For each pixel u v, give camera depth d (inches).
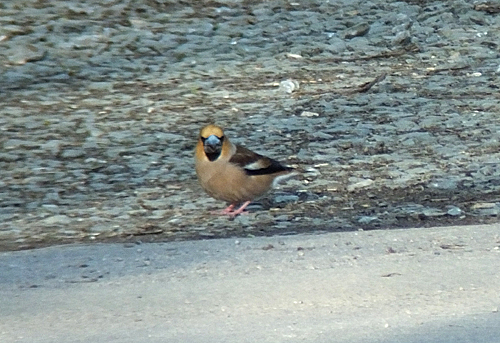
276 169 488.4
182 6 944.3
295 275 372.2
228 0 965.2
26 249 439.5
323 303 339.9
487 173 548.4
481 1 936.9
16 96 729.0
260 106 697.0
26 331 320.5
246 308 336.5
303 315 327.3
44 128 657.6
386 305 335.6
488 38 849.5
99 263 399.9
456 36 855.7
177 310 336.5
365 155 592.4
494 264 378.6
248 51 831.1
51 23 883.4
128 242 445.1
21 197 530.9
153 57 819.4
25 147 620.4
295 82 733.9
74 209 508.1
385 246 410.3
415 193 518.3
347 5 951.6
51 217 493.7
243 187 481.1
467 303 335.0
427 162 573.6
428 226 462.0
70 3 942.4
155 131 647.8
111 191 539.5
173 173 569.3
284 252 406.3
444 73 765.3
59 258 409.1
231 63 802.2
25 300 353.4
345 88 732.0
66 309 341.4
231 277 373.1
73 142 629.6
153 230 468.1
